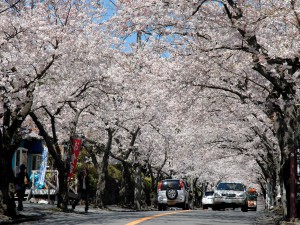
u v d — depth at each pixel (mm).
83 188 32750
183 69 27641
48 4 28125
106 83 32844
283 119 23438
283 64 20625
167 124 49188
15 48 23531
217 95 32469
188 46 25734
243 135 48656
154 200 62656
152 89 37656
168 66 28328
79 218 23344
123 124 46688
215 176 92062
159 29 22609
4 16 22250
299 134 23016
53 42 26672
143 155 55469
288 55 21344
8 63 22062
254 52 20875
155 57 30719
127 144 52469
